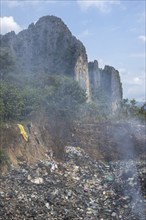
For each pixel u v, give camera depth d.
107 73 90.69
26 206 14.34
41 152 22.38
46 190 16.83
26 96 28.16
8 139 19.97
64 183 18.64
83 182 19.67
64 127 27.66
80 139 27.62
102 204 16.30
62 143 25.20
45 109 29.19
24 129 22.58
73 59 70.31
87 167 22.77
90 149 26.88
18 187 16.11
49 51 74.50
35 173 18.58
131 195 16.62
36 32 78.69
